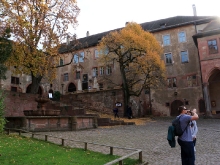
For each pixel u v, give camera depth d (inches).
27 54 866.8
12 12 801.6
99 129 685.3
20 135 448.5
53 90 1807.3
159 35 1537.9
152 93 1460.4
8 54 629.9
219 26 1168.2
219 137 483.8
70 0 971.3
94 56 1733.5
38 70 896.9
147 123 916.6
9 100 815.7
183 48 1459.2
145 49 1101.1
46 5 891.4
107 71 1659.7
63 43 1042.1
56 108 915.4
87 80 1727.4
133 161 274.5
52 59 949.2
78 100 1225.4
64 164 250.4
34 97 922.7
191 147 211.2
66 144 393.4
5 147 321.7
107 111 1171.3
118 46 1132.5
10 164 238.2
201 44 1168.2
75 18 983.0
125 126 787.4
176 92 1412.4
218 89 1316.4
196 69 1393.9
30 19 860.6
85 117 692.7
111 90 1182.9
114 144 413.1
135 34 1126.4
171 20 1619.1
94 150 353.4
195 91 1370.6
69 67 1823.3
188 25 1467.8
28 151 308.0
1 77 714.2
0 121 450.6
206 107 1108.5
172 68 1461.6
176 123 217.6
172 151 354.3
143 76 1395.2
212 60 1127.6
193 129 231.5
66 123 627.5
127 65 1192.2
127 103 1135.6
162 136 515.5
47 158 274.5
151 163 283.1
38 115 596.7
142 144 414.9
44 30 885.2
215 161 284.0
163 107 1421.0
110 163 200.1
